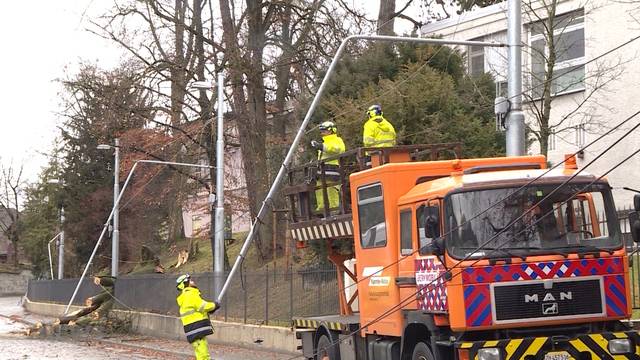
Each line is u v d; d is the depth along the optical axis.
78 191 56.28
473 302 9.82
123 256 55.72
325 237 14.66
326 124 15.21
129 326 31.80
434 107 19.78
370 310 12.52
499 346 9.65
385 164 12.30
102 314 32.09
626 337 9.91
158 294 30.83
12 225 93.50
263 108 35.16
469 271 9.87
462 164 11.69
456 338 10.06
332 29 32.94
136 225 55.09
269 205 19.48
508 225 10.04
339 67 23.44
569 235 10.21
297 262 29.86
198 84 28.89
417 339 11.34
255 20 35.06
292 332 20.33
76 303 45.97
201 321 17.05
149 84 36.22
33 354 23.05
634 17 22.28
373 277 12.35
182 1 36.44
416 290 11.03
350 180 13.07
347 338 13.47
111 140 43.66
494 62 28.17
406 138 19.30
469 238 10.08
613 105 24.39
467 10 33.31
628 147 24.05
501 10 27.52
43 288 55.69
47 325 31.38
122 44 35.88
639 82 23.89
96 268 57.53
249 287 24.06
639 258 13.35
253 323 23.23
